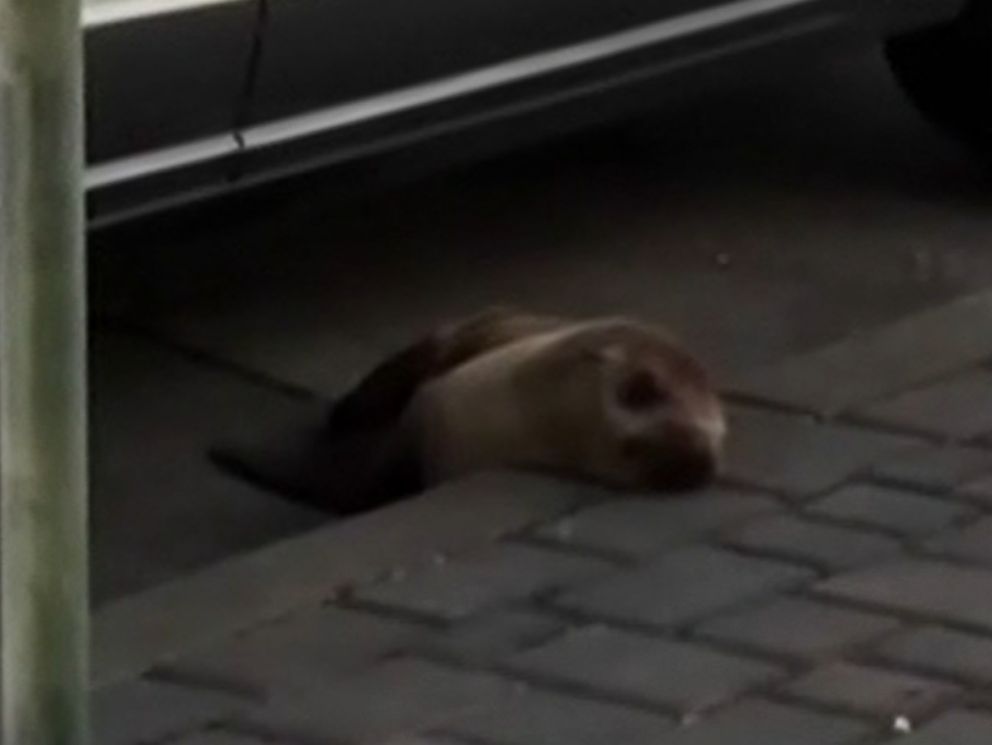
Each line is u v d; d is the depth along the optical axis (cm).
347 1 664
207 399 739
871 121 973
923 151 941
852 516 616
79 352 369
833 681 542
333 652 552
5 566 377
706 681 542
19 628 378
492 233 871
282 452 695
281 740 518
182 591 577
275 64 658
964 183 912
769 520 612
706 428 624
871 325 789
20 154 360
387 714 527
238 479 688
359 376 757
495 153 743
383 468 661
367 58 678
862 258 847
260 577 583
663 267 841
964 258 848
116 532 657
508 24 709
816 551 598
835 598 577
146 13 625
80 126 363
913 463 644
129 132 635
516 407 634
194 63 640
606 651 553
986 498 627
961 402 679
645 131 965
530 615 567
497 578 582
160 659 548
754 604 573
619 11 741
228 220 684
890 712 530
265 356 770
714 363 756
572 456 627
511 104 725
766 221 880
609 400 622
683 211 890
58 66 359
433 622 564
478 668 546
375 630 561
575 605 571
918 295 816
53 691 379
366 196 816
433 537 600
